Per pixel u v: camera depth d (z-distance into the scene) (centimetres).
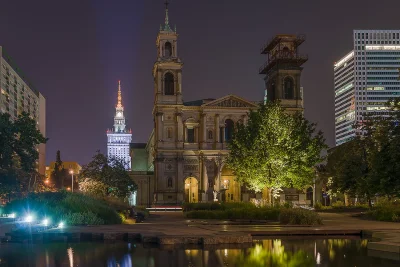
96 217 3919
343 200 9881
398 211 4541
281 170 5850
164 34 12388
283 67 12675
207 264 1998
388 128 4947
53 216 3794
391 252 2262
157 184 11994
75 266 1959
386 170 4772
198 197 12175
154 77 12938
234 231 3094
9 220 4866
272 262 2048
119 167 9419
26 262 2061
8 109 14112
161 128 12162
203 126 12325
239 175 6488
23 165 5731
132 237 2895
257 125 6050
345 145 8488
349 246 2580
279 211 4506
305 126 6166
